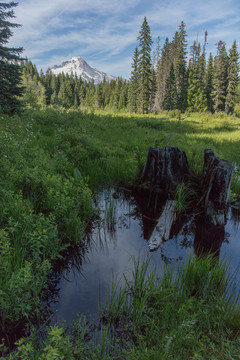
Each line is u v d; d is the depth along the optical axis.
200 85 55.97
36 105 15.66
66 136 8.85
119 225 4.61
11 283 2.34
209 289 2.86
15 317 2.42
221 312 2.50
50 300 2.76
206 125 21.45
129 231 4.39
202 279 2.94
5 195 3.84
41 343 2.16
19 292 2.51
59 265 3.41
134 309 2.53
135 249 3.84
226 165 4.69
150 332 2.25
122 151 8.67
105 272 3.28
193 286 2.87
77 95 121.38
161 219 4.85
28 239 3.26
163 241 4.12
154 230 4.45
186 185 5.82
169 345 2.00
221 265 3.39
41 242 3.31
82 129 10.36
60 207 4.06
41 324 2.44
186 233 4.43
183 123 20.44
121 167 6.99
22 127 7.46
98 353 2.11
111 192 6.09
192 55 66.69
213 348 2.10
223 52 57.03
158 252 3.78
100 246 3.91
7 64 9.84
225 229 4.64
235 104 57.47
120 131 13.24
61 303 2.72
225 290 2.93
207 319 2.43
